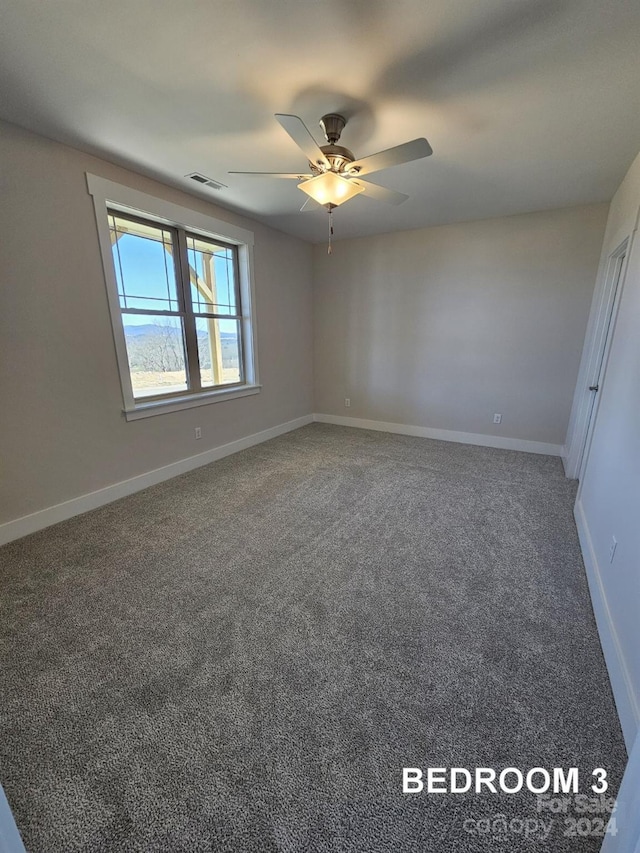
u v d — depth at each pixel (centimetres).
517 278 394
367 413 522
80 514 274
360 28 141
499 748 120
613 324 243
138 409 305
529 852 96
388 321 478
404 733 124
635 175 239
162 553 226
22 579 201
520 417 422
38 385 243
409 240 442
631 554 146
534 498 300
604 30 140
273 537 244
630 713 121
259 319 429
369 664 150
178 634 165
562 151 240
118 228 288
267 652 156
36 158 225
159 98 187
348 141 229
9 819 72
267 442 457
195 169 271
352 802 106
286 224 414
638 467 152
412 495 305
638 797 70
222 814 104
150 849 97
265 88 178
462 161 255
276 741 122
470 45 149
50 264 240
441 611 179
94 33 144
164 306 331
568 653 155
